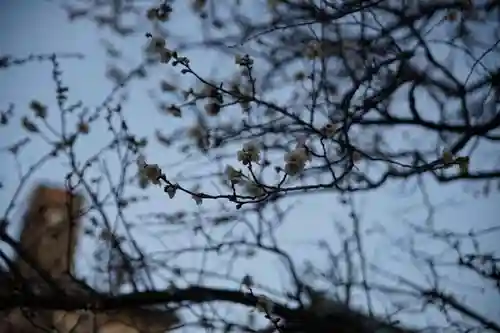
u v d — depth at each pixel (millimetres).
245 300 4234
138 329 4422
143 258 4406
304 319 4133
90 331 4598
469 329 4129
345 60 4020
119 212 4395
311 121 3375
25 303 4156
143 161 3338
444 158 3193
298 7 4270
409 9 4188
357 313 4285
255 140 3834
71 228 4336
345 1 4059
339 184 3625
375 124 4070
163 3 4164
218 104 3633
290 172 3104
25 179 4223
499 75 3877
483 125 3775
